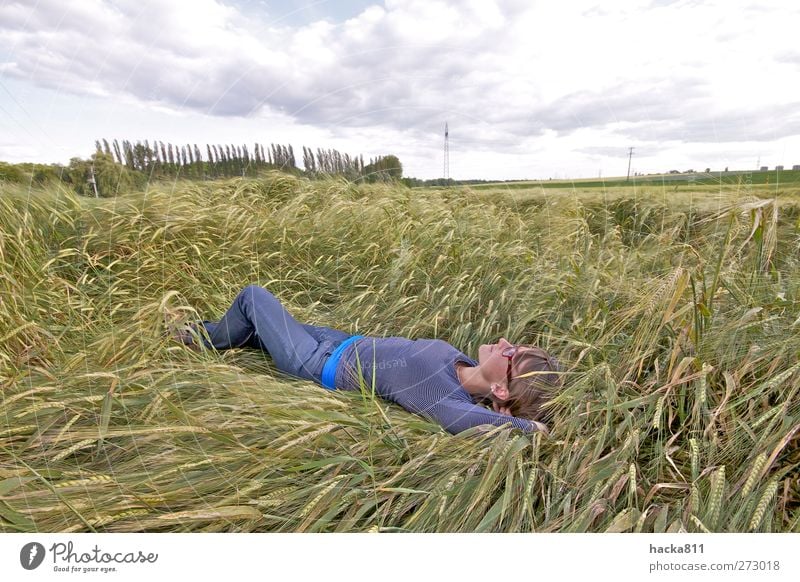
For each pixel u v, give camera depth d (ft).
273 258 11.23
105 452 4.84
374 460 5.14
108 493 4.47
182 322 7.02
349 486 4.75
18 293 7.29
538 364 6.38
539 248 11.60
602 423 5.47
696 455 4.72
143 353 6.10
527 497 4.43
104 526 4.36
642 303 6.72
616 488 4.49
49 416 5.23
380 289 9.99
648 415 5.29
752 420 5.13
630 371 5.95
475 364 6.76
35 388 5.39
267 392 5.80
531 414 6.33
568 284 8.77
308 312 9.48
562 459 5.09
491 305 8.91
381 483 4.83
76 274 9.35
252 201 14.14
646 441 5.41
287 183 16.14
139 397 5.61
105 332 6.93
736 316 6.15
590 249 10.73
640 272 9.09
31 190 10.75
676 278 5.51
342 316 9.56
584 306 8.21
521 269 10.42
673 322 6.19
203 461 4.63
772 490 4.25
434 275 10.52
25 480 4.23
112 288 8.18
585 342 6.60
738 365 5.70
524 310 8.83
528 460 4.98
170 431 4.84
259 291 7.22
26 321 6.74
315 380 6.89
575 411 5.41
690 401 5.54
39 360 6.42
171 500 4.49
